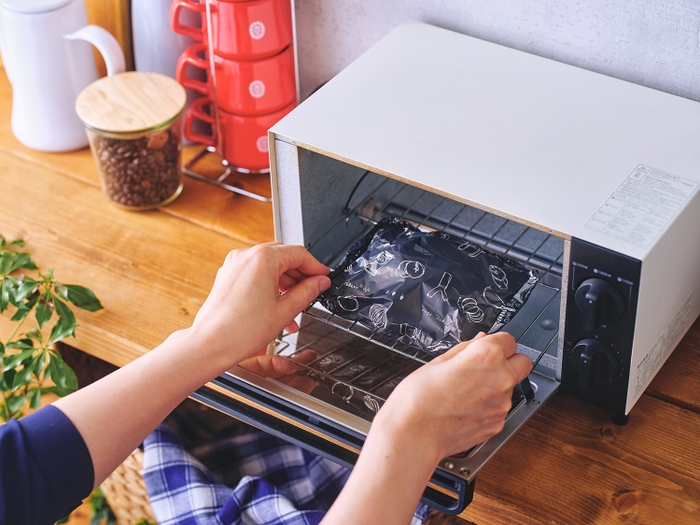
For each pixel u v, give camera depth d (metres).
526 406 0.79
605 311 0.73
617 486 0.79
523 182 0.78
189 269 1.05
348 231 1.03
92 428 0.64
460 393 0.65
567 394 0.84
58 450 0.62
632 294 0.71
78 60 1.15
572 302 0.75
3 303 0.99
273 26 1.05
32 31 1.10
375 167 0.80
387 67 0.95
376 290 0.85
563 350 0.80
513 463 0.81
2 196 1.16
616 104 0.89
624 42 0.95
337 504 0.59
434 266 0.86
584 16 0.95
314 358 0.84
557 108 0.88
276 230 0.94
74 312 0.99
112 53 1.11
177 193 1.15
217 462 1.27
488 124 0.85
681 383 0.88
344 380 0.81
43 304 0.99
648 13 0.91
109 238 1.09
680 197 0.75
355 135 0.84
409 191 1.10
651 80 0.96
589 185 0.77
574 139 0.83
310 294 0.80
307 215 0.92
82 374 1.12
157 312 0.99
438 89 0.91
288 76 1.11
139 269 1.05
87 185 1.18
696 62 0.91
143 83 1.11
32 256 1.07
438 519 1.04
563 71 0.94
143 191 1.10
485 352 0.68
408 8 1.06
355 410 0.77
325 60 1.18
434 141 0.83
